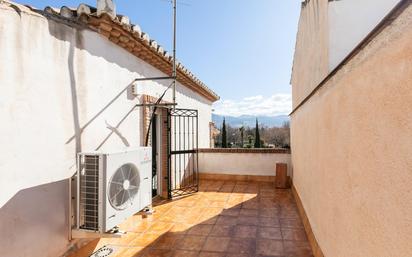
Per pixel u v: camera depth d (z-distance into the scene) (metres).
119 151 3.56
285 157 9.27
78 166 3.34
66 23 3.39
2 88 2.55
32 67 2.88
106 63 4.27
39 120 2.96
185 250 4.16
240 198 7.24
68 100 3.41
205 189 8.33
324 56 3.60
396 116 1.46
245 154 9.66
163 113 7.20
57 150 3.22
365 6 3.53
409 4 1.33
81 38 3.68
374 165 1.76
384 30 1.61
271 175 9.44
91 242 3.97
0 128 2.53
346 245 2.38
